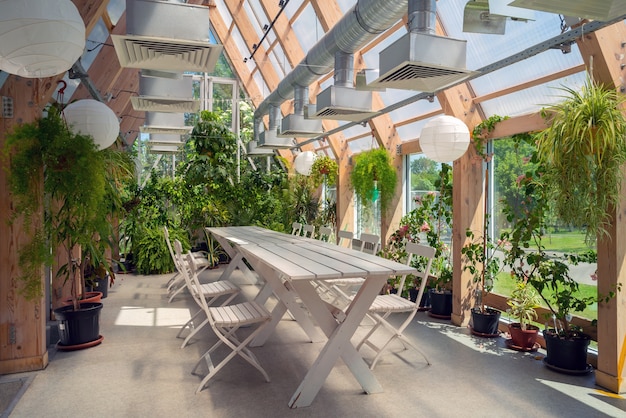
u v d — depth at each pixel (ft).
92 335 15.11
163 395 11.16
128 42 10.24
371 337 15.97
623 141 10.09
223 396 11.08
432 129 14.88
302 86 20.52
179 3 10.19
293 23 23.32
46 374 12.63
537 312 15.34
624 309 11.28
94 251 14.84
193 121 37.17
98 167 13.52
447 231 20.71
